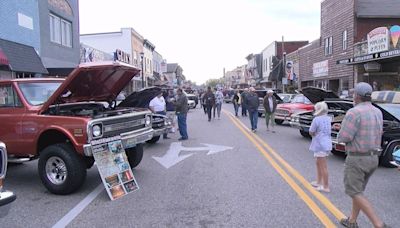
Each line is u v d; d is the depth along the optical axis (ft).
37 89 26.32
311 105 63.46
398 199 21.89
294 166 30.53
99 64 23.27
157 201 21.79
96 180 27.17
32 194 23.70
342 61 80.18
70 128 22.76
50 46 65.57
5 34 51.47
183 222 18.39
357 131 16.33
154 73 206.28
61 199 22.58
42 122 23.75
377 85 80.12
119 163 23.82
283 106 64.08
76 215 19.67
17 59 51.39
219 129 58.29
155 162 32.81
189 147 40.52
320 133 23.58
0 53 46.70
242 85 246.47
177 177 27.30
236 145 41.63
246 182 25.52
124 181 23.68
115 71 25.48
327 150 23.50
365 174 16.71
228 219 18.63
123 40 145.18
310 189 23.63
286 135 50.78
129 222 18.53
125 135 25.07
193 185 25.03
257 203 20.99
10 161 25.31
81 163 23.39
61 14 70.28
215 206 20.65
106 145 23.35
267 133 53.11
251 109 54.24
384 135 30.86
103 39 145.48
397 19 88.99
